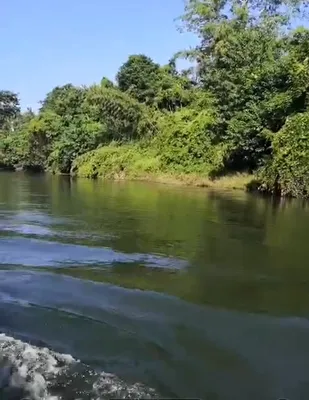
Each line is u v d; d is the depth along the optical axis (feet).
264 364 14.07
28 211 44.39
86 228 34.73
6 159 160.76
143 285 20.77
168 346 15.07
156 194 62.08
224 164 78.64
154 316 17.33
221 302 18.79
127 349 14.84
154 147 102.58
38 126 146.30
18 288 20.18
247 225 36.22
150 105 130.31
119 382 12.96
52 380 12.99
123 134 119.65
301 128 56.85
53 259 25.32
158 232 33.17
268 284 21.25
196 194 62.08
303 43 66.59
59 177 112.47
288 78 66.28
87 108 138.41
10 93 220.84
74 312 17.58
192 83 125.70
